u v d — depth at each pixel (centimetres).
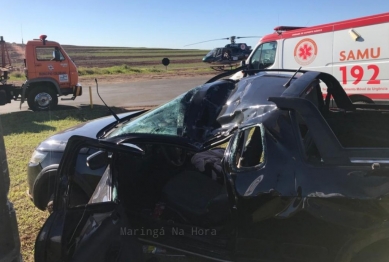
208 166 378
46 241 244
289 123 271
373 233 241
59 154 434
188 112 321
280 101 273
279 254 270
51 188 415
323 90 445
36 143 830
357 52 815
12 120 1179
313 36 898
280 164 266
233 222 282
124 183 339
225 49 2877
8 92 1405
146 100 1650
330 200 248
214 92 332
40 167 438
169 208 339
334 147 260
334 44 854
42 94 1409
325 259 257
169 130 313
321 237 255
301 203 255
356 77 824
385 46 764
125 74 3328
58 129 999
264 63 1033
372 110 380
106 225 276
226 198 325
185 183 359
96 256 257
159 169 381
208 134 305
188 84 2361
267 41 1015
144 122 335
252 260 278
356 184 244
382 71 776
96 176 395
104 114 1259
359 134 384
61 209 257
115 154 336
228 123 306
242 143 293
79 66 4572
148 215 338
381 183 240
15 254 207
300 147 265
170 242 313
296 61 948
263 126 277
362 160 251
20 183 577
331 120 390
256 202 268
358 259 252
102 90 2122
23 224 445
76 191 397
